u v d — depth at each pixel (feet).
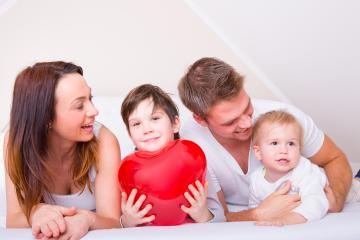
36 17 6.58
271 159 3.87
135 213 3.34
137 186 3.30
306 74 6.42
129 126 3.73
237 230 2.57
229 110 3.75
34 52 6.61
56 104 3.30
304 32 6.12
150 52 6.84
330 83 6.26
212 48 6.86
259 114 4.38
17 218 3.52
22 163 3.46
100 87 6.81
